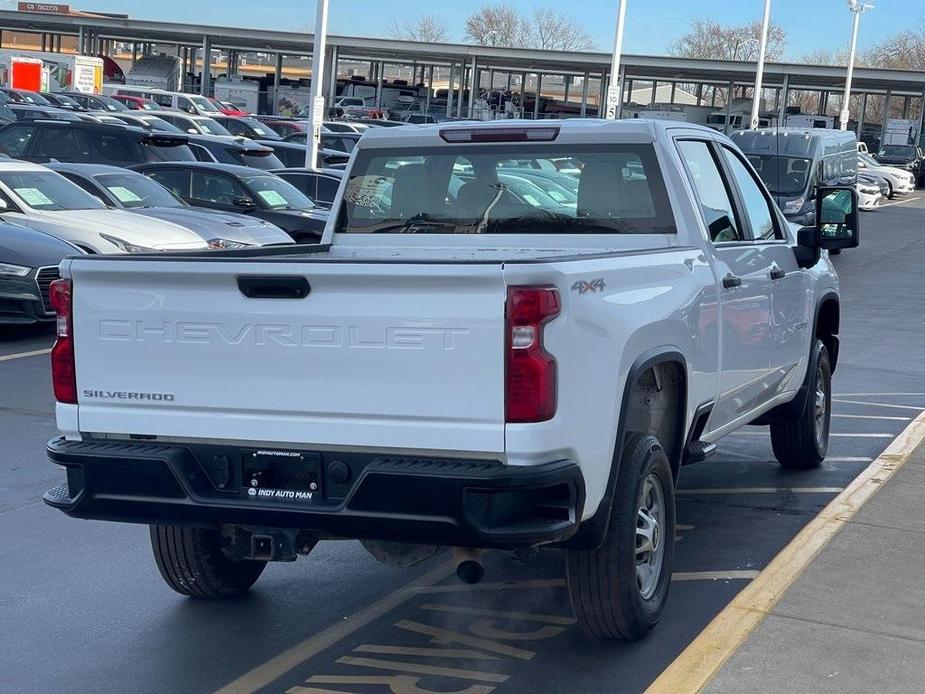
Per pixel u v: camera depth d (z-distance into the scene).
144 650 5.09
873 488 7.47
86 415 4.70
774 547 6.63
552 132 5.92
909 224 38.16
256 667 4.91
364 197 6.30
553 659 5.01
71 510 4.71
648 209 5.84
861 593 5.59
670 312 5.18
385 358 4.26
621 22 34.75
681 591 5.86
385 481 4.24
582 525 4.61
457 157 6.12
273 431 4.43
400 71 113.62
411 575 6.16
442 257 6.11
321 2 24.81
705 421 5.98
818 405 8.31
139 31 69.12
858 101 113.88
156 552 5.49
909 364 13.80
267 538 4.71
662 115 66.81
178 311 4.51
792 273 7.21
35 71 51.06
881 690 4.56
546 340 4.17
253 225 16.08
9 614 5.48
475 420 4.19
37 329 13.64
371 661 4.98
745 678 4.64
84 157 19.50
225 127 37.16
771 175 28.08
